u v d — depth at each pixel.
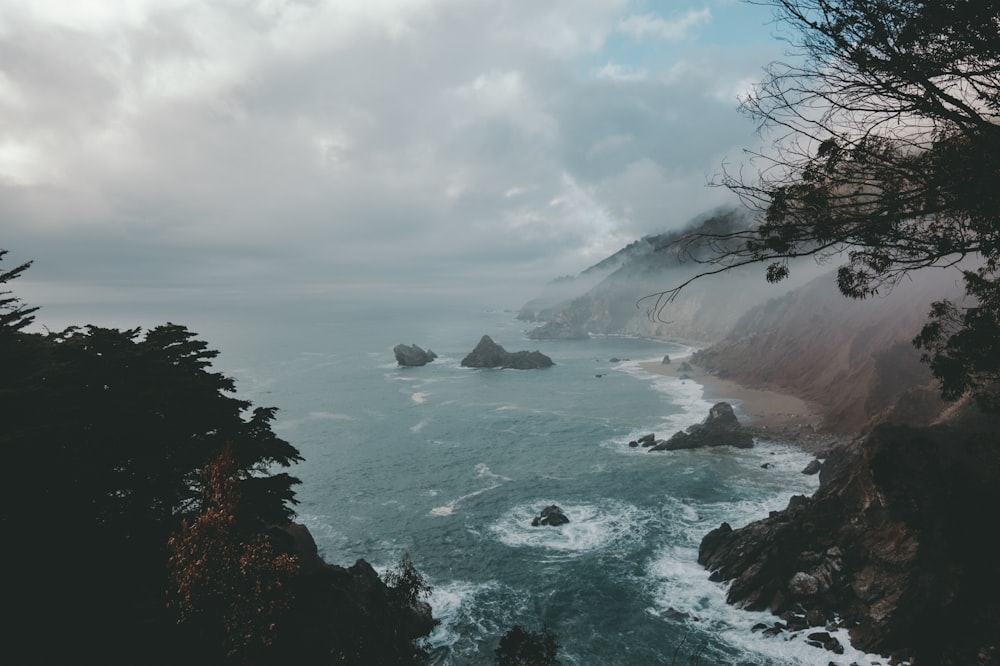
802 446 66.69
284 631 20.64
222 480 16.91
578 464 66.69
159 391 21.83
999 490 11.91
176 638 17.16
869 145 7.21
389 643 22.22
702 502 53.09
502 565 43.72
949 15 6.39
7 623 16.97
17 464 18.08
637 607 36.75
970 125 6.89
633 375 132.50
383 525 52.28
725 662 30.88
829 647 30.56
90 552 19.22
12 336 23.00
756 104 7.25
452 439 80.69
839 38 6.91
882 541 33.28
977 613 11.74
